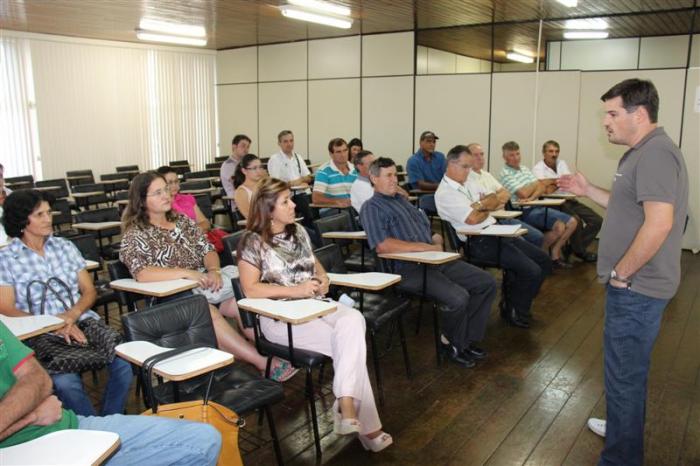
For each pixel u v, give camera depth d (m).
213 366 1.89
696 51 8.68
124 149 9.91
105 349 2.46
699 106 6.55
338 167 6.06
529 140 7.86
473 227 4.12
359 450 2.58
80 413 2.34
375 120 9.06
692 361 3.57
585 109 7.42
